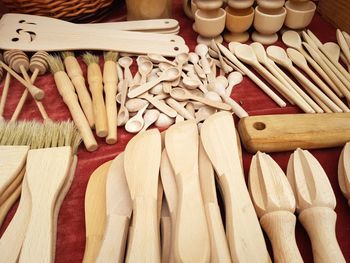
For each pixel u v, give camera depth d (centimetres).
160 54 69
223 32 76
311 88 61
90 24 77
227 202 41
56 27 72
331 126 52
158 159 46
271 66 67
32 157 47
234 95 63
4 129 51
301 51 71
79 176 49
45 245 38
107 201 42
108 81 61
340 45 71
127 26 76
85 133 52
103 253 36
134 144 48
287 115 55
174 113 57
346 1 74
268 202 40
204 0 68
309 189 41
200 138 49
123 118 56
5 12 86
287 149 52
